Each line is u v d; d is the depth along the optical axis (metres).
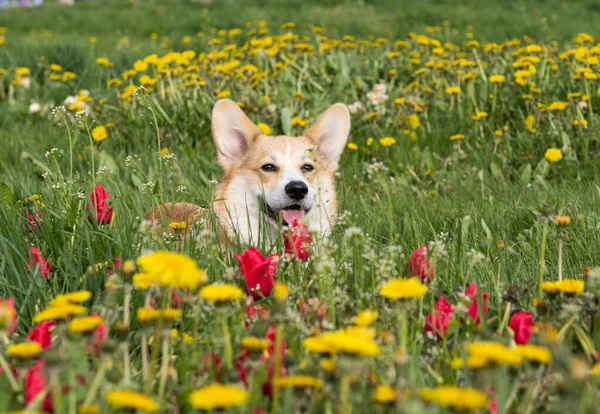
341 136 6.53
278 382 1.96
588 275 2.95
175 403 2.23
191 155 8.36
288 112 9.24
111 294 2.62
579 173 7.44
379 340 2.48
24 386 2.10
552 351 2.09
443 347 2.70
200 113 9.38
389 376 2.27
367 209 5.57
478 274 3.99
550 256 4.59
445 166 8.02
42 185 5.71
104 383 2.13
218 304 2.25
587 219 5.23
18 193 5.18
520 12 28.66
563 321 2.79
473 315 2.96
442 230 5.38
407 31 22.38
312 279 3.35
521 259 4.48
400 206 6.00
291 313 2.78
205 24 26.00
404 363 2.08
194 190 6.59
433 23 24.98
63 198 4.13
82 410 1.85
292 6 31.94
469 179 7.65
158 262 2.05
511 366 2.15
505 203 6.32
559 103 8.23
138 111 9.59
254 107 9.53
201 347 2.67
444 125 9.43
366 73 12.57
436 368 2.62
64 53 14.95
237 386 2.09
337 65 12.11
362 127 9.28
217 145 6.30
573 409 1.86
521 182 7.45
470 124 9.25
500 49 12.42
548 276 4.07
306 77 11.62
